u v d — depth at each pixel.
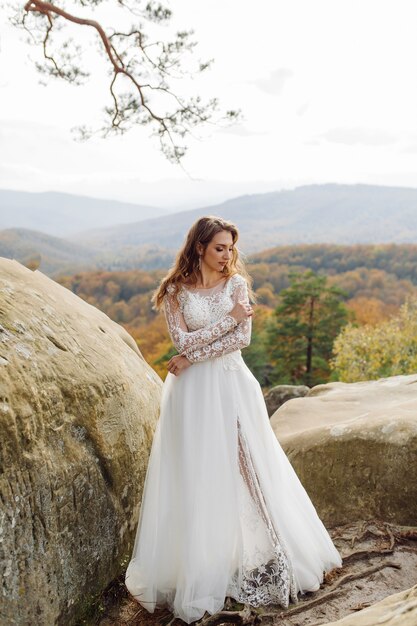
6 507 2.25
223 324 2.85
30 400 2.44
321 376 32.47
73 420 2.68
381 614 1.82
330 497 3.68
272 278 68.94
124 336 4.02
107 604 2.81
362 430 3.69
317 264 75.69
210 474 2.77
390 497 3.45
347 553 3.17
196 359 2.85
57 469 2.50
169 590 2.76
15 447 2.31
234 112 8.61
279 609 2.66
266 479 2.85
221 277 3.05
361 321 50.44
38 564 2.37
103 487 2.82
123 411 3.06
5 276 2.97
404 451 3.44
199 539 2.70
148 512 2.86
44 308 2.95
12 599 2.25
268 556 2.78
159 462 2.90
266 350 33.53
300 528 2.87
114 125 8.86
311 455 3.84
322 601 2.70
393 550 3.14
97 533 2.76
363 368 17.17
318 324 32.00
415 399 4.27
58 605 2.46
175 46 8.36
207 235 2.92
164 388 3.01
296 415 4.93
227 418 2.84
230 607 2.68
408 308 17.23
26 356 2.55
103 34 8.26
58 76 8.57
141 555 2.80
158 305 3.09
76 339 3.01
